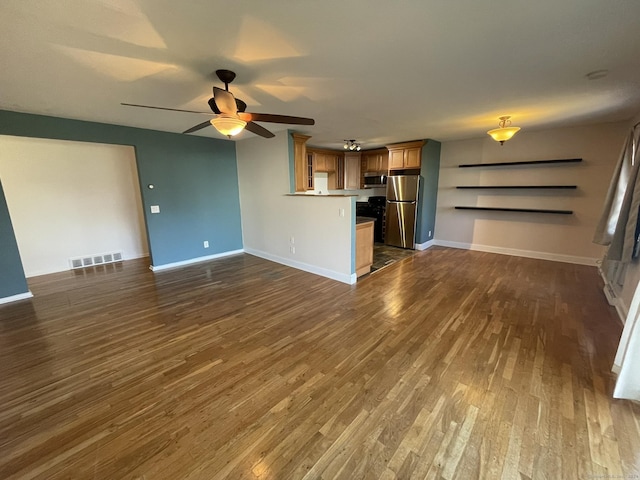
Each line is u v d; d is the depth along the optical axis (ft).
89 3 4.27
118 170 17.08
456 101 9.53
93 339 8.41
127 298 11.44
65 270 15.40
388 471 4.45
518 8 4.51
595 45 5.75
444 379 6.52
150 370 6.98
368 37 5.41
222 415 5.60
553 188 15.10
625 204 9.04
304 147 15.70
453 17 4.76
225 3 4.33
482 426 5.25
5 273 11.07
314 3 4.35
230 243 18.45
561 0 4.31
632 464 4.50
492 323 9.07
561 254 15.72
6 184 13.55
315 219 13.97
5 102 9.23
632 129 10.43
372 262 14.74
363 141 18.58
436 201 19.95
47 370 7.02
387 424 5.32
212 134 15.52
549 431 5.12
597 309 9.94
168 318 9.70
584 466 4.49
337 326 9.04
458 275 13.79
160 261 15.35
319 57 6.23
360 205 23.77
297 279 13.60
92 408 5.81
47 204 14.73
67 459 4.72
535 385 6.29
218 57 6.18
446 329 8.75
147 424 5.41
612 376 6.55
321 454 4.75
